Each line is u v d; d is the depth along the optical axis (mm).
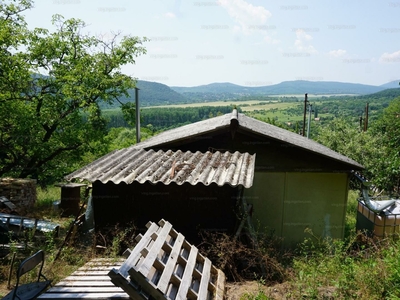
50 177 21594
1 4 16312
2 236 7055
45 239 7375
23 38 15898
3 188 11750
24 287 4398
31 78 16047
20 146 16406
